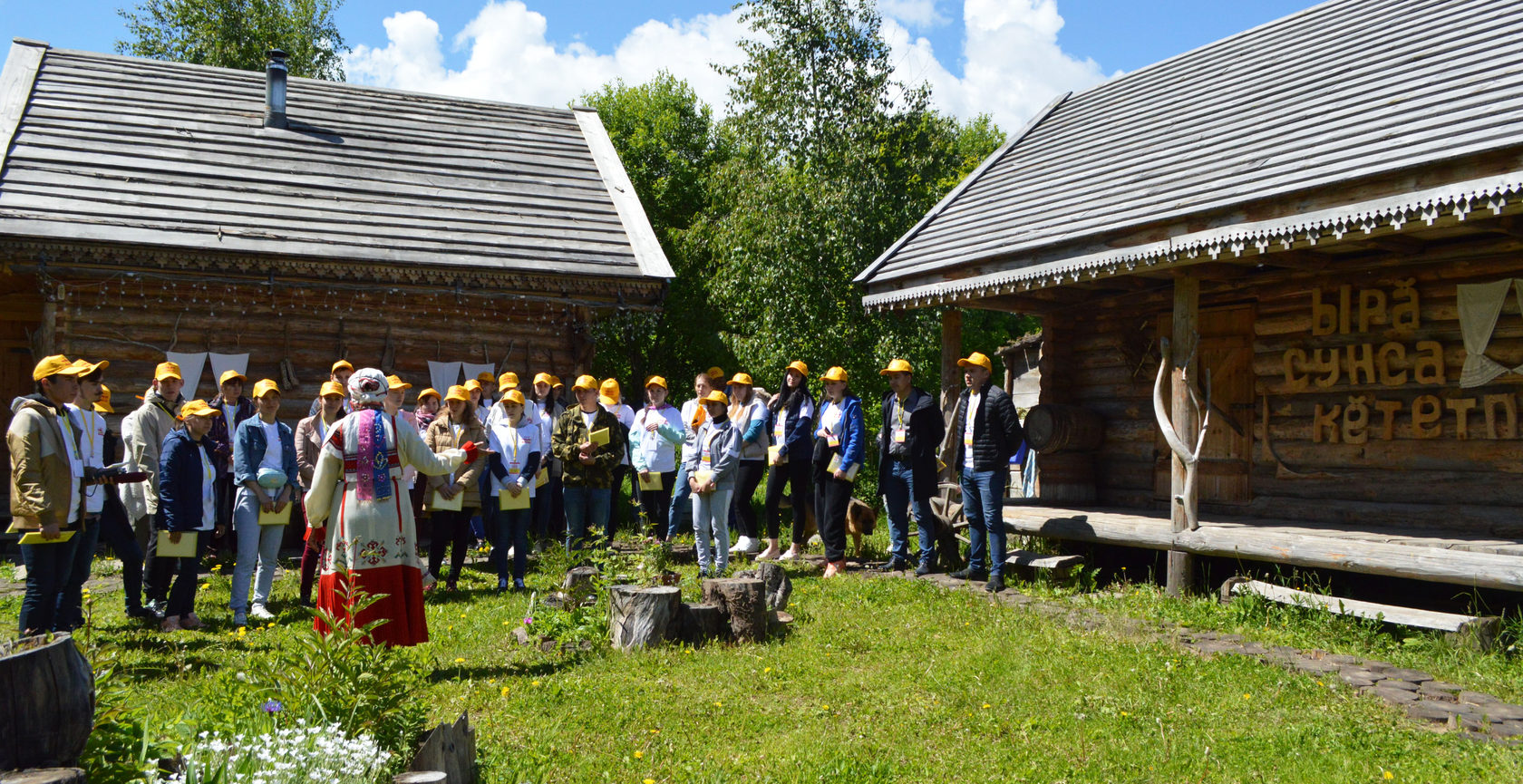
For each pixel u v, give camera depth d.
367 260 11.74
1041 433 10.88
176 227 11.28
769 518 10.45
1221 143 9.00
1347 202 6.94
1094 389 11.33
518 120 16.83
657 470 10.44
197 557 7.11
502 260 12.54
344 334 12.33
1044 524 9.57
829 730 5.01
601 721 5.04
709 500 8.81
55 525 5.86
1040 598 8.36
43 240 10.44
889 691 5.65
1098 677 5.89
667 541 10.09
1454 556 6.71
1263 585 7.78
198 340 11.66
